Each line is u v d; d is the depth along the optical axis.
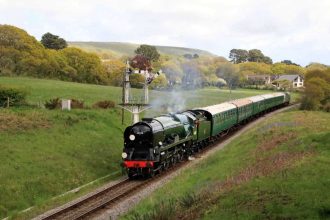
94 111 43.94
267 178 19.17
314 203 14.91
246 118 59.94
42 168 26.73
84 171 28.83
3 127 31.50
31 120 34.94
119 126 43.00
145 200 21.55
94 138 36.28
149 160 27.80
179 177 27.00
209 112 41.94
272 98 77.38
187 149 35.91
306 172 19.20
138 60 66.00
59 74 87.06
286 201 15.56
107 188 24.53
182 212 17.53
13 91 39.38
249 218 14.58
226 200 17.05
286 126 41.47
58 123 36.28
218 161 30.56
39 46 85.69
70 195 23.81
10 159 26.48
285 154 25.47
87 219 19.02
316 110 71.56
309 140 27.78
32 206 22.20
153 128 28.39
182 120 35.06
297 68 170.75
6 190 22.56
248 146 33.12
